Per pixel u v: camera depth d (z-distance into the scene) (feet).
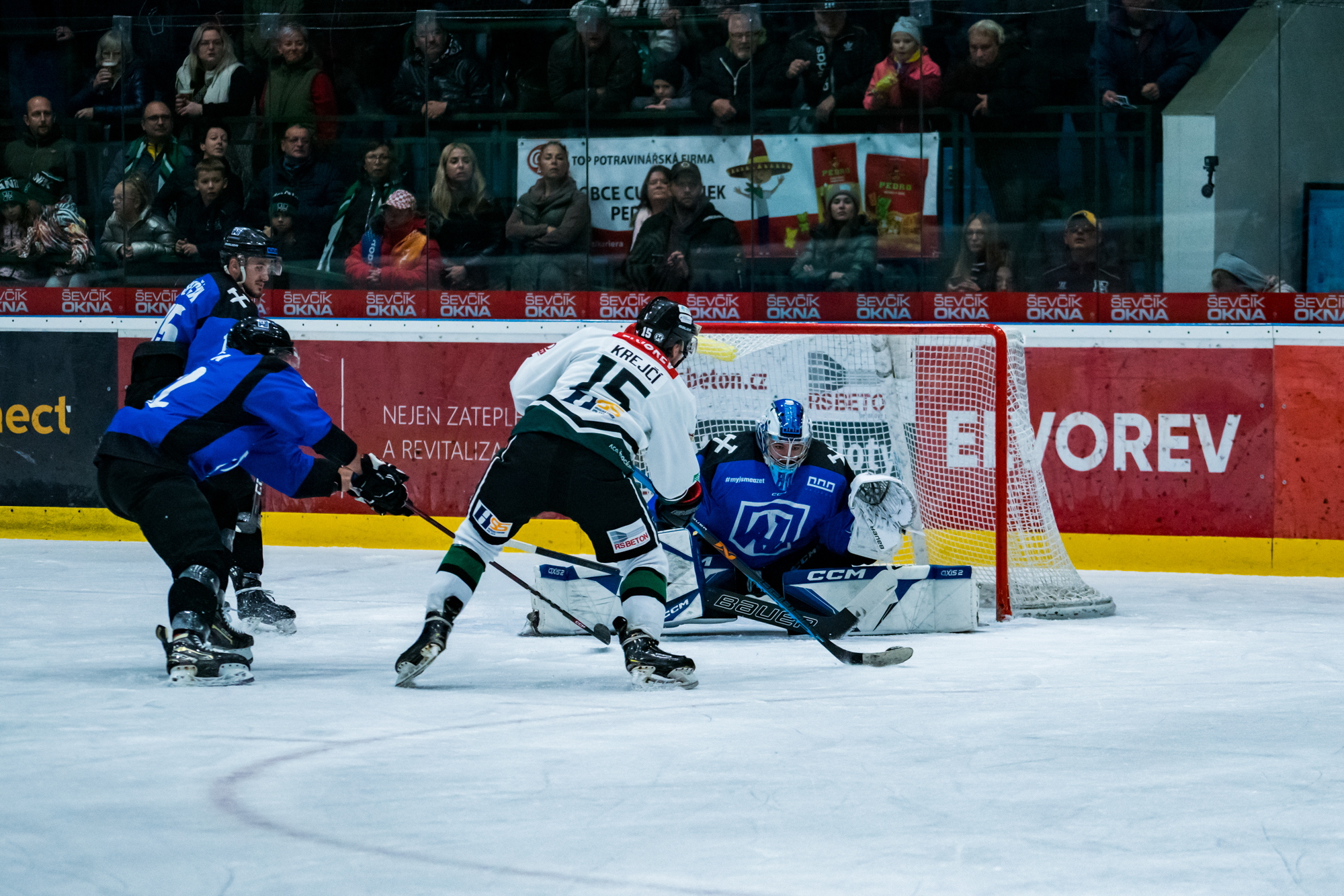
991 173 76.33
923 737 33.83
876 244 78.18
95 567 70.69
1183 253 74.02
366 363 80.64
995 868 23.93
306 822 26.45
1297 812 27.35
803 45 77.77
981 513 61.98
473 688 40.73
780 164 78.69
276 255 51.93
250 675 41.70
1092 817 26.91
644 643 40.73
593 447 40.91
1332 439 68.74
